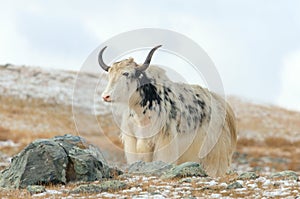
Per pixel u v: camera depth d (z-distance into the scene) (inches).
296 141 3149.6
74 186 759.7
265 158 2456.9
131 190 713.6
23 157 784.3
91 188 714.8
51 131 2773.1
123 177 810.8
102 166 815.1
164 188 721.6
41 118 3107.8
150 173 829.2
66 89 3818.9
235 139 1012.5
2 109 3169.3
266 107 4234.7
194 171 809.5
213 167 933.2
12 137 2298.2
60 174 772.6
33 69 4202.8
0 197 672.4
